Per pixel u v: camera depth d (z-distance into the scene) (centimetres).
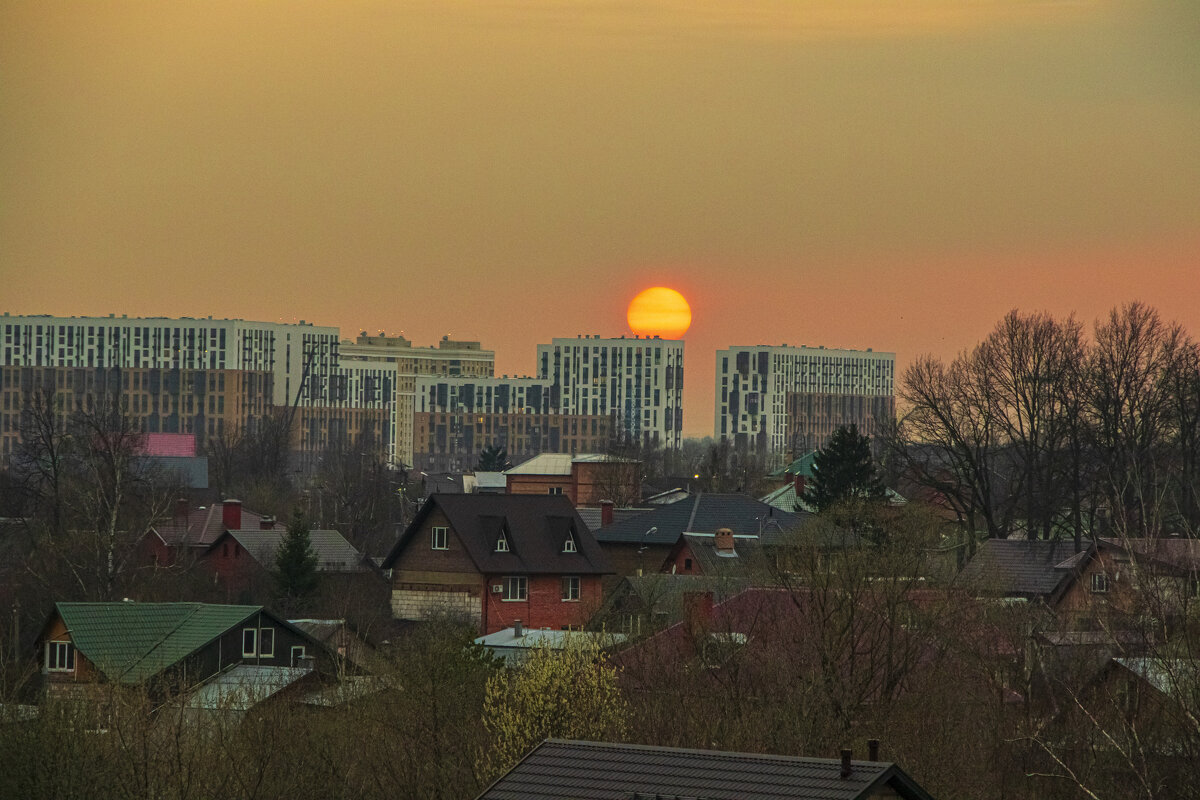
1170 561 16312
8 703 19325
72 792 17462
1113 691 19312
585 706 19425
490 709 19450
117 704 19775
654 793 10994
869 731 19900
